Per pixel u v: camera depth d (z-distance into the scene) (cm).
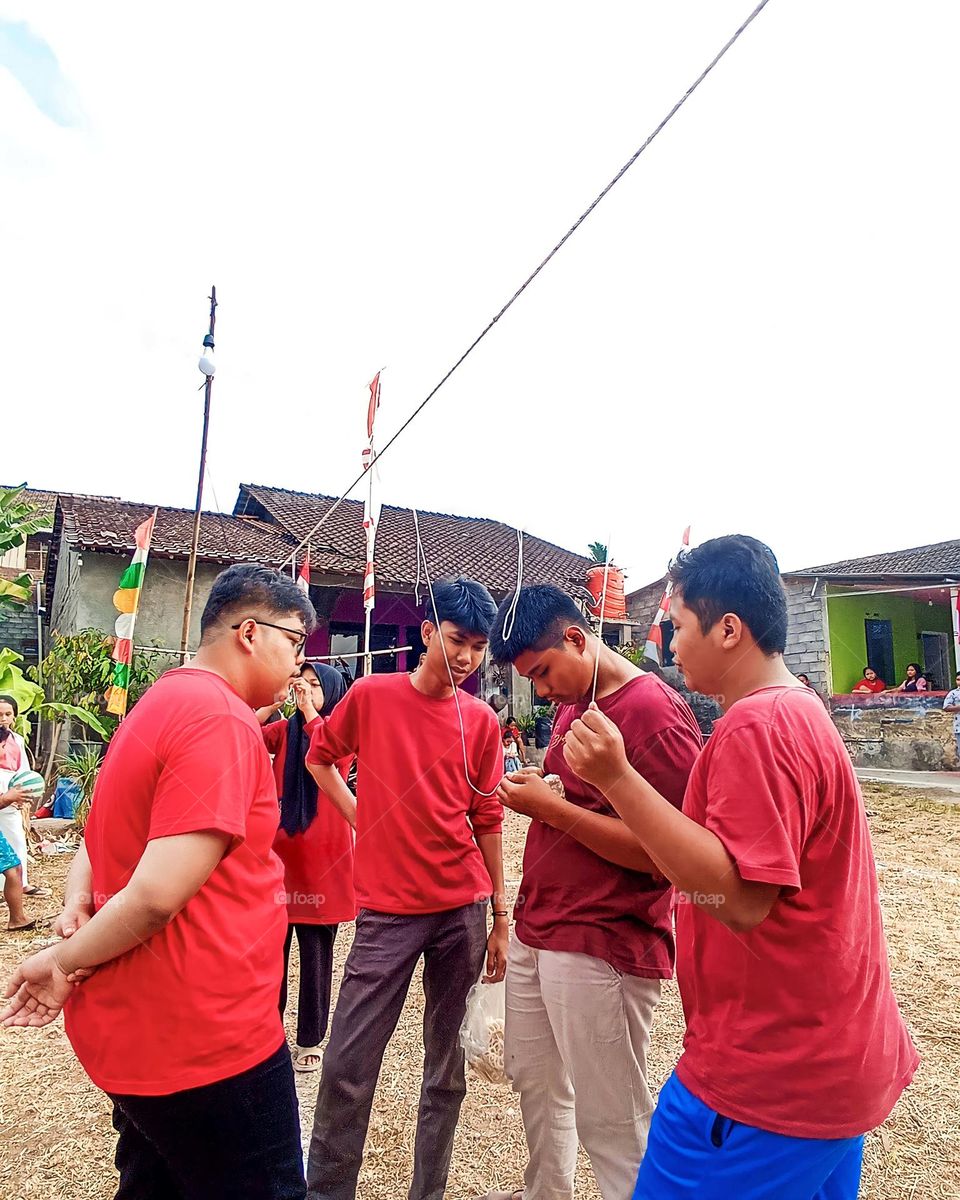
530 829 196
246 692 164
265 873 151
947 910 518
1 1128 261
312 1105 277
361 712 223
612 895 177
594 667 184
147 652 1009
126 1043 134
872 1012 126
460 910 216
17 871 470
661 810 120
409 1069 299
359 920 218
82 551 1015
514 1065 199
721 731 128
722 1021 129
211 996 137
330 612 1166
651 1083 289
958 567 1390
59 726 971
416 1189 211
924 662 1516
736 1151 123
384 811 213
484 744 225
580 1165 248
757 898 117
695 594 143
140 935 128
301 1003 303
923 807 943
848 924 124
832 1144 122
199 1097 137
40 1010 135
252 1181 143
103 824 142
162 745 136
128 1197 160
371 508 289
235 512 1509
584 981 176
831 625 1388
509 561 1108
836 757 126
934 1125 257
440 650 215
